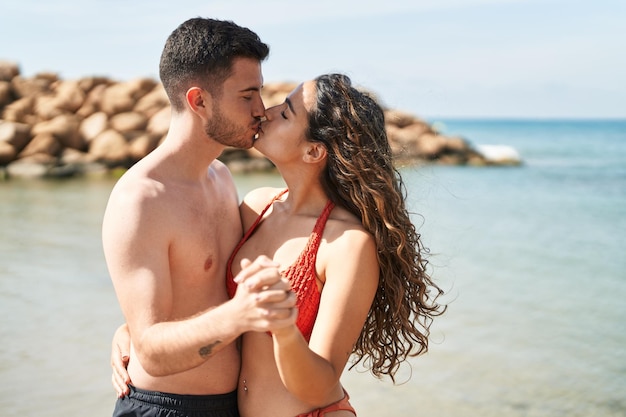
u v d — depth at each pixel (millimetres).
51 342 6578
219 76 2561
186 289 2580
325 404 2527
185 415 2576
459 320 7676
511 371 6207
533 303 8438
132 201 2434
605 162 34406
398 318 2738
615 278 9852
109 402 5289
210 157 2697
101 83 28766
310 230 2605
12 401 5266
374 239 2568
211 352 2146
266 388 2588
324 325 2434
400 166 3193
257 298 2025
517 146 50250
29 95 28828
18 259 10344
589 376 6168
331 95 2598
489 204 17922
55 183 22047
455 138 29656
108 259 2420
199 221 2615
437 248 11891
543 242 12719
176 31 2637
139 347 2297
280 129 2633
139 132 25906
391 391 5754
